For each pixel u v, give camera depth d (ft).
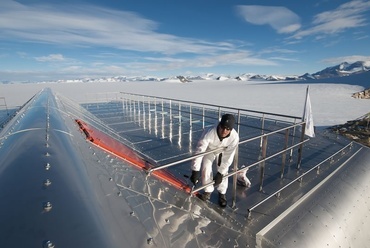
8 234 2.84
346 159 16.85
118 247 3.40
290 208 10.04
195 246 5.99
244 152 18.38
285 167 14.90
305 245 8.75
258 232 8.34
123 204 5.13
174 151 18.15
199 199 9.62
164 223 6.00
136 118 33.53
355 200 12.90
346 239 10.65
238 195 11.09
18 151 5.60
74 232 3.19
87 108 44.80
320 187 12.56
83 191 4.41
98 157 7.70
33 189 3.96
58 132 7.97
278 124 30.40
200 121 31.86
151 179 8.54
